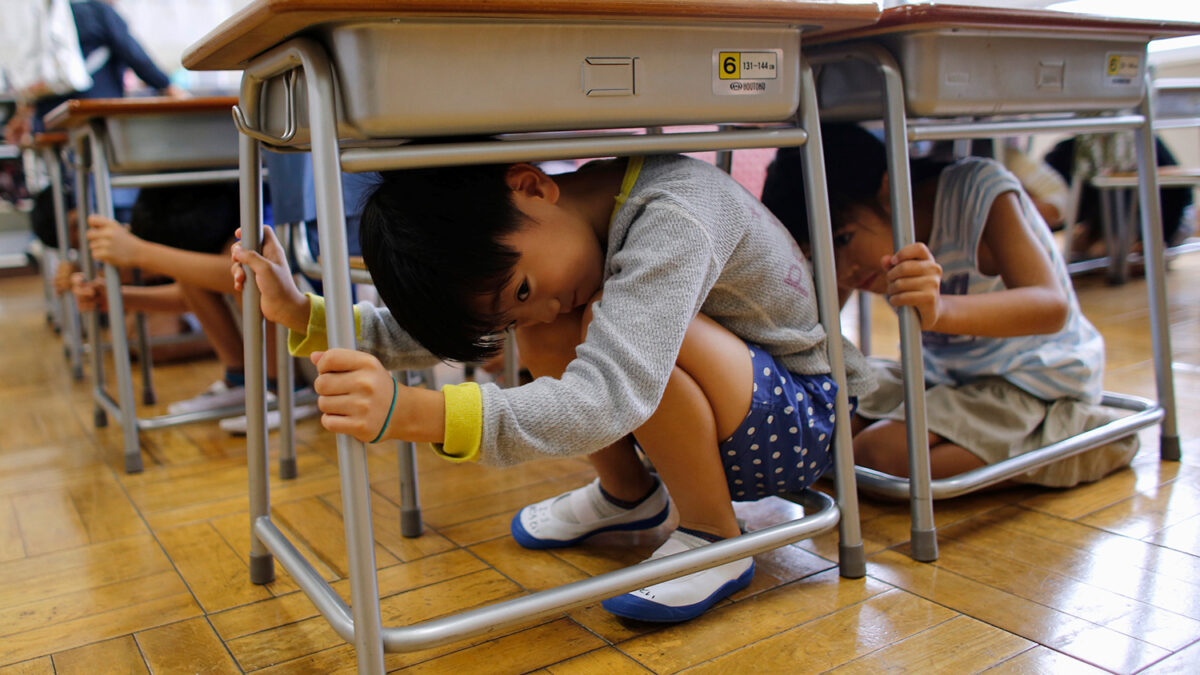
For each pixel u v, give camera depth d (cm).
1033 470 118
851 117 118
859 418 142
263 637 94
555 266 83
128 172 163
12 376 246
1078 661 81
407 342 100
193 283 161
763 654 85
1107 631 86
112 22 260
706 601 92
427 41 70
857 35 102
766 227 94
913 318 103
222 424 180
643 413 77
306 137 81
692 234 82
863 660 83
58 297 281
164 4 378
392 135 72
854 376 105
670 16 78
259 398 104
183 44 384
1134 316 241
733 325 97
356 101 70
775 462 95
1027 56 108
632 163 91
